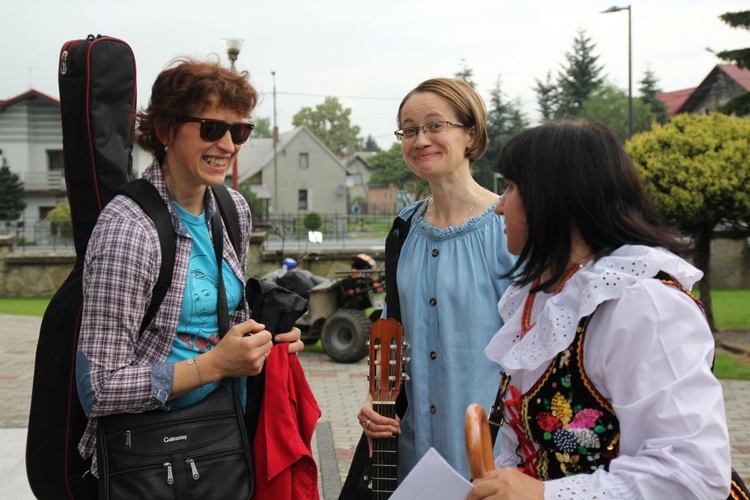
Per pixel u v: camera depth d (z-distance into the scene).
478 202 2.87
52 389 2.44
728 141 9.44
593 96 59.12
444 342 2.73
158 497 2.25
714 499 1.48
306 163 65.31
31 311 14.04
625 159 1.72
